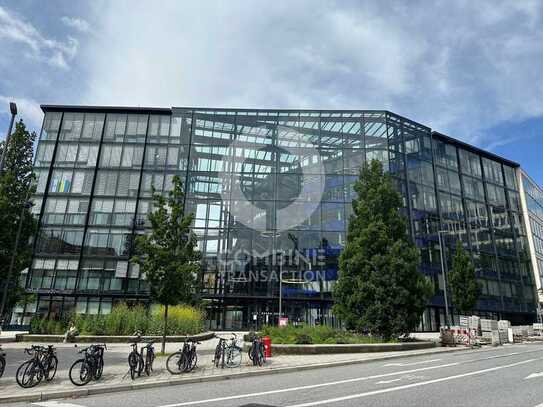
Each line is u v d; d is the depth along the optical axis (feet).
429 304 131.64
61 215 132.46
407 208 137.69
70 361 46.73
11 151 63.16
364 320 70.69
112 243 130.31
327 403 24.12
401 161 141.49
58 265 127.03
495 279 161.89
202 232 126.52
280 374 39.45
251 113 141.18
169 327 78.33
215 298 120.37
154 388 31.55
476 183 172.24
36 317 79.71
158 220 57.52
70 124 143.23
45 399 27.25
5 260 56.24
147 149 140.56
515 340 96.17
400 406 22.97
